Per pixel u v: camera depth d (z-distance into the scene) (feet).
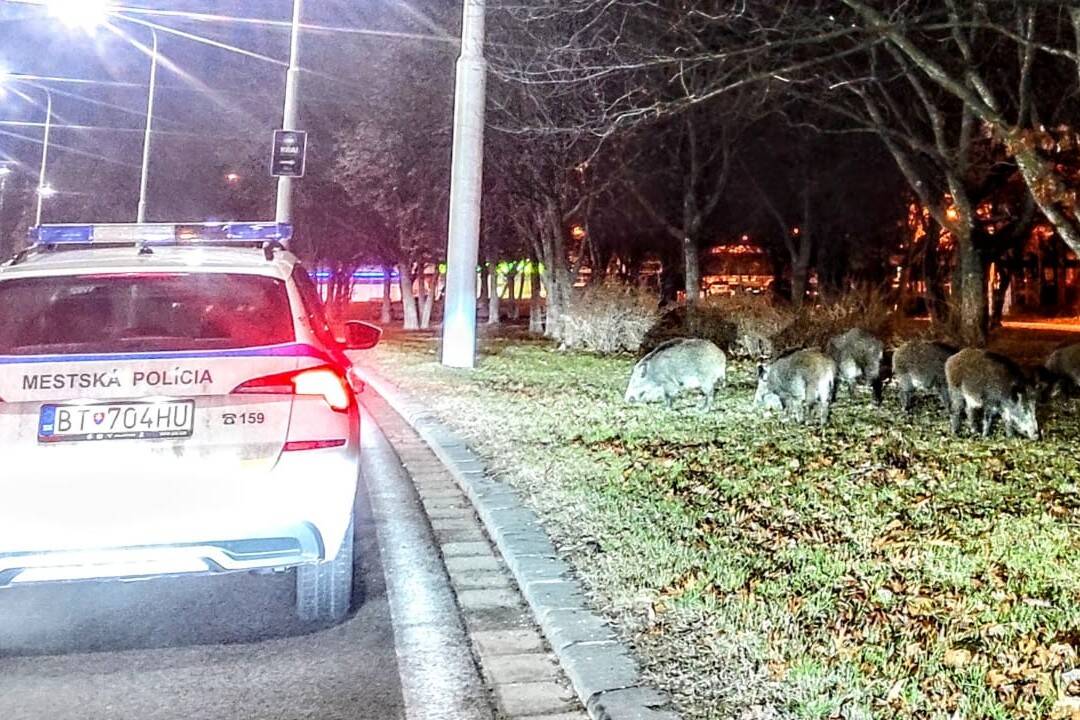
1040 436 32.12
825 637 14.85
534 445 31.27
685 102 41.73
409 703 13.60
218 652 15.35
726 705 12.76
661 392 38.65
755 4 43.88
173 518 13.79
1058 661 13.78
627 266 117.39
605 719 12.48
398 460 31.04
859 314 57.47
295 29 63.26
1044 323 132.67
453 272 55.57
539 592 17.16
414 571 19.47
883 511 22.24
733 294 68.39
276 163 60.85
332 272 125.29
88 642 15.71
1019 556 18.58
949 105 61.21
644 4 47.37
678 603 16.42
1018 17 42.29
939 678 13.35
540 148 67.15
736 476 26.02
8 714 13.10
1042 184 32.32
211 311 17.44
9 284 15.80
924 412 38.04
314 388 14.74
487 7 52.60
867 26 37.27
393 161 72.23
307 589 16.57
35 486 13.42
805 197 90.27
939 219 58.49
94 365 14.01
